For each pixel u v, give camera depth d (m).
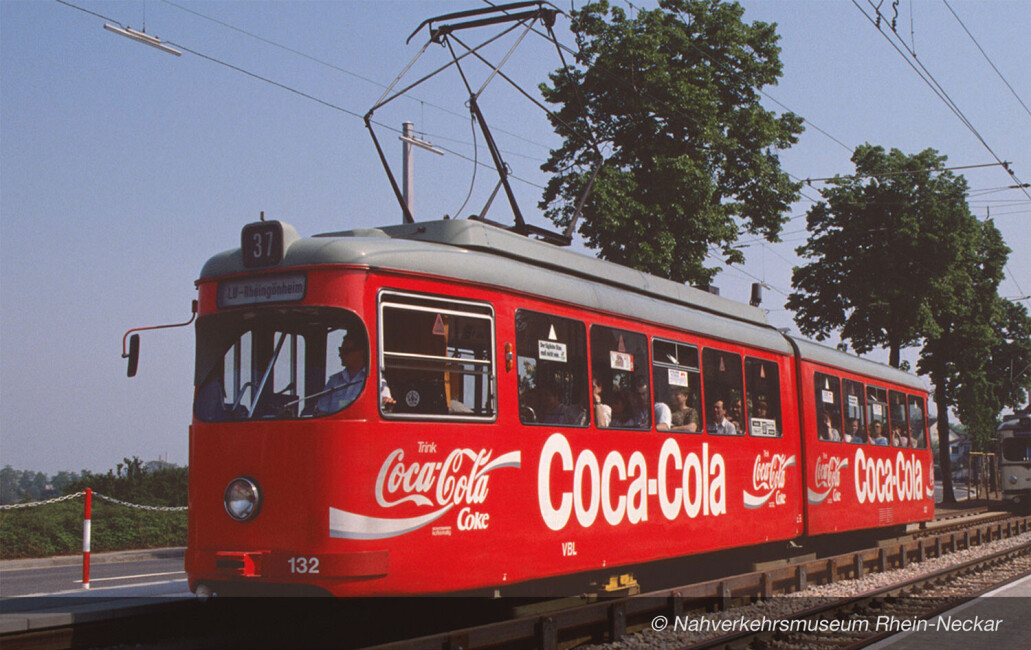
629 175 26.88
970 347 48.88
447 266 8.93
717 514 12.67
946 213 40.84
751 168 28.78
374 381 8.24
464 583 8.68
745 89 29.22
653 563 12.24
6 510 20.64
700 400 12.59
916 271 41.03
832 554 18.92
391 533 8.19
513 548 9.20
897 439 19.95
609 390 10.76
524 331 9.59
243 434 8.39
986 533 24.66
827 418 16.53
